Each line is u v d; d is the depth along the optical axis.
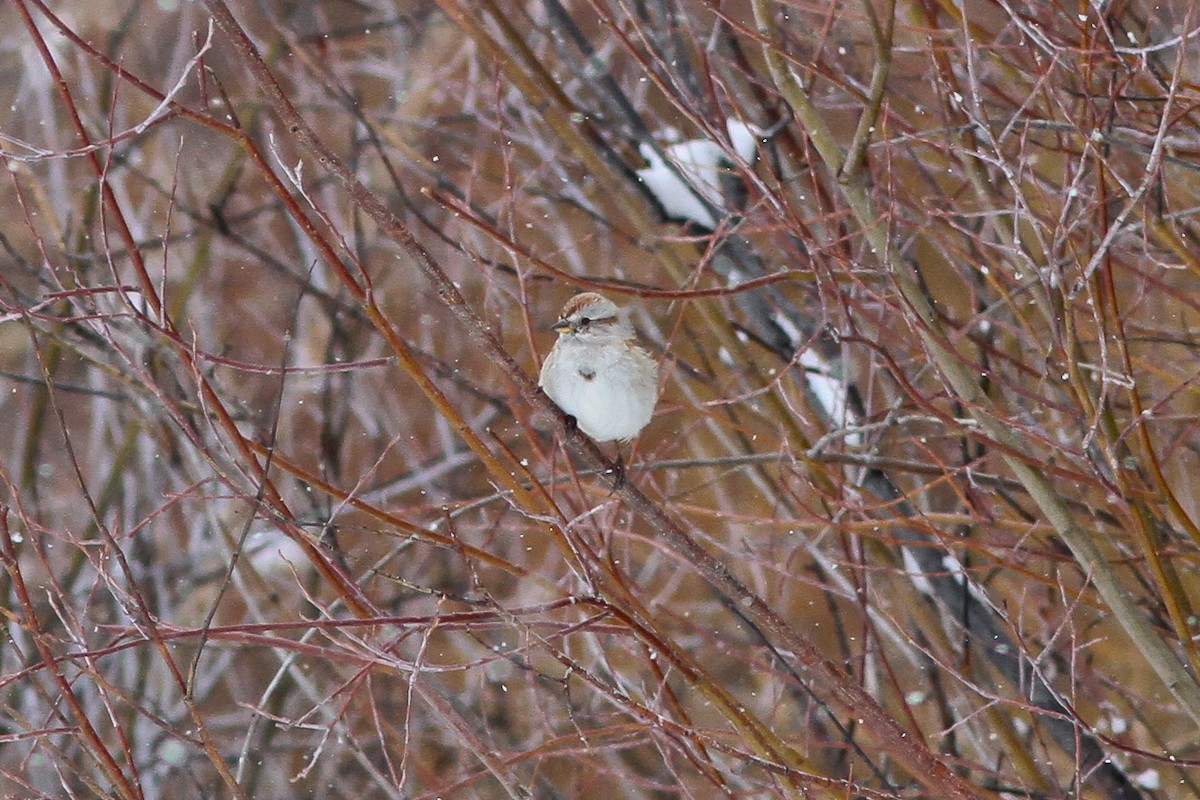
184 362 7.55
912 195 10.49
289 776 14.81
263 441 11.16
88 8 18.89
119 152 17.38
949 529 12.04
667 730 8.29
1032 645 11.77
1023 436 9.22
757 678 15.52
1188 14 7.49
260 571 15.69
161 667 15.28
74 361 17.94
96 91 18.20
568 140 12.33
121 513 15.96
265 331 17.47
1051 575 12.40
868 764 9.02
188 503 14.46
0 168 16.77
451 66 15.36
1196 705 8.65
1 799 8.89
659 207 12.32
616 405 10.58
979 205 11.42
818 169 12.02
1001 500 11.46
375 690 14.67
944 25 11.12
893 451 12.47
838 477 10.08
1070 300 8.25
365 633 8.17
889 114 9.50
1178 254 8.48
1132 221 9.66
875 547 12.02
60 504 16.39
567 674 7.89
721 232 9.33
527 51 12.36
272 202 16.86
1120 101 9.73
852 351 12.02
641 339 14.48
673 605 15.23
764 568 15.96
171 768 14.30
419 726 14.29
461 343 16.66
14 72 18.62
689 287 10.85
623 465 10.51
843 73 9.93
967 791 8.35
